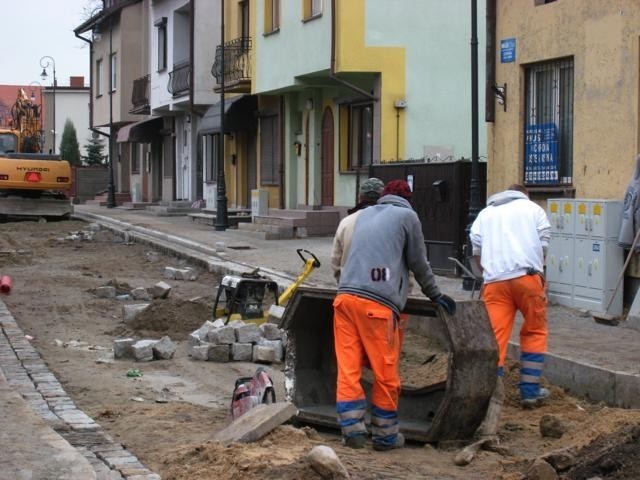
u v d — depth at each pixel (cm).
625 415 757
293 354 887
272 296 1611
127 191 5094
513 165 1594
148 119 4312
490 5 1634
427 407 853
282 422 764
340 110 2531
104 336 1364
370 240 766
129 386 1037
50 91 7638
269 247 2283
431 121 2273
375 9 2234
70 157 6862
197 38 3403
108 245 2691
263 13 2714
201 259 2123
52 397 926
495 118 1641
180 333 1382
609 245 1308
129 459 703
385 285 761
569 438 777
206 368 1151
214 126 3122
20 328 1382
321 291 839
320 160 2680
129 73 4559
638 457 700
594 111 1410
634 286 1307
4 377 1006
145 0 4322
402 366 1134
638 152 1331
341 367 776
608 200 1313
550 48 1504
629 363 994
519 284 923
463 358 772
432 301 785
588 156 1423
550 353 1053
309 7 2450
